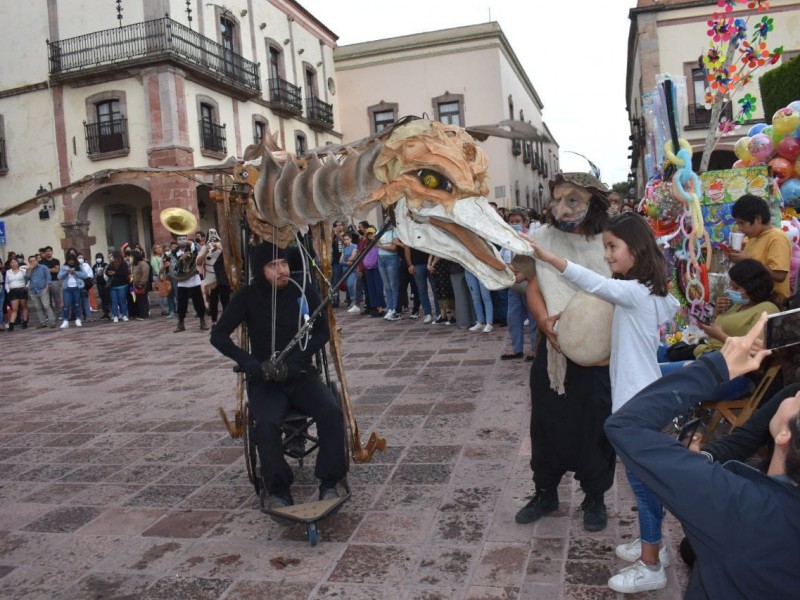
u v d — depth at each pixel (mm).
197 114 21469
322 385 3955
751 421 2072
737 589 1518
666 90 5656
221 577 3291
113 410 6953
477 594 2961
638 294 2818
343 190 3102
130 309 16906
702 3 20844
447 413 5758
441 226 3031
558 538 3412
